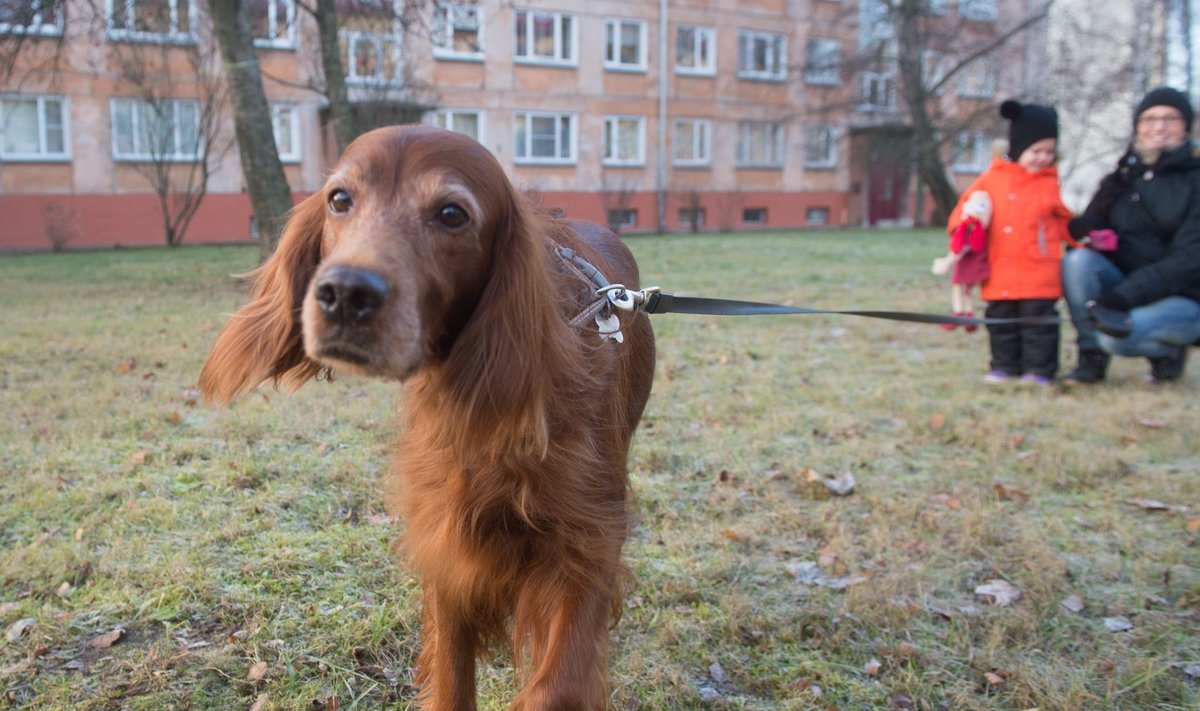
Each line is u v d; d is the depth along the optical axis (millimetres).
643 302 2271
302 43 19031
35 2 10359
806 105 26328
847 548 3146
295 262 1734
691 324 7703
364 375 1457
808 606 2748
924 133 24297
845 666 2480
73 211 17547
